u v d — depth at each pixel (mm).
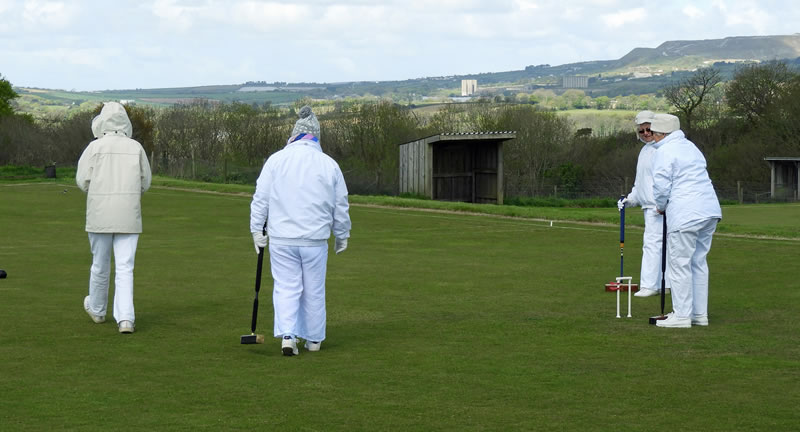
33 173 40781
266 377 6078
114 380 5957
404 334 7719
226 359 6664
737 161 54750
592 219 19922
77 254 13625
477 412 5203
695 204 7973
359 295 9898
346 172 37281
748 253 13984
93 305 8125
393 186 34750
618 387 5809
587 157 58062
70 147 48875
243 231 17344
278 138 53969
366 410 5238
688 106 61406
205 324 8156
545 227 18438
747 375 6141
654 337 7566
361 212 22078
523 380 6004
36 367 6328
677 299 8070
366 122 50750
